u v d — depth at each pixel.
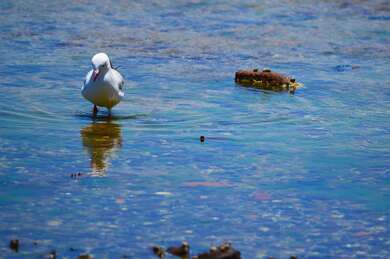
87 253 10.29
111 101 16.64
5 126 15.76
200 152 14.41
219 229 11.12
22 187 12.42
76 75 20.39
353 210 11.91
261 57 23.08
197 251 10.42
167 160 13.91
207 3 29.81
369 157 14.42
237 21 27.44
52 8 28.61
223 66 21.92
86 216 11.42
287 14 28.66
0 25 25.88
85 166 13.51
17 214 11.42
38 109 17.14
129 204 11.87
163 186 12.63
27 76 20.02
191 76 20.69
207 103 18.12
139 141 15.03
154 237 10.80
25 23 26.31
